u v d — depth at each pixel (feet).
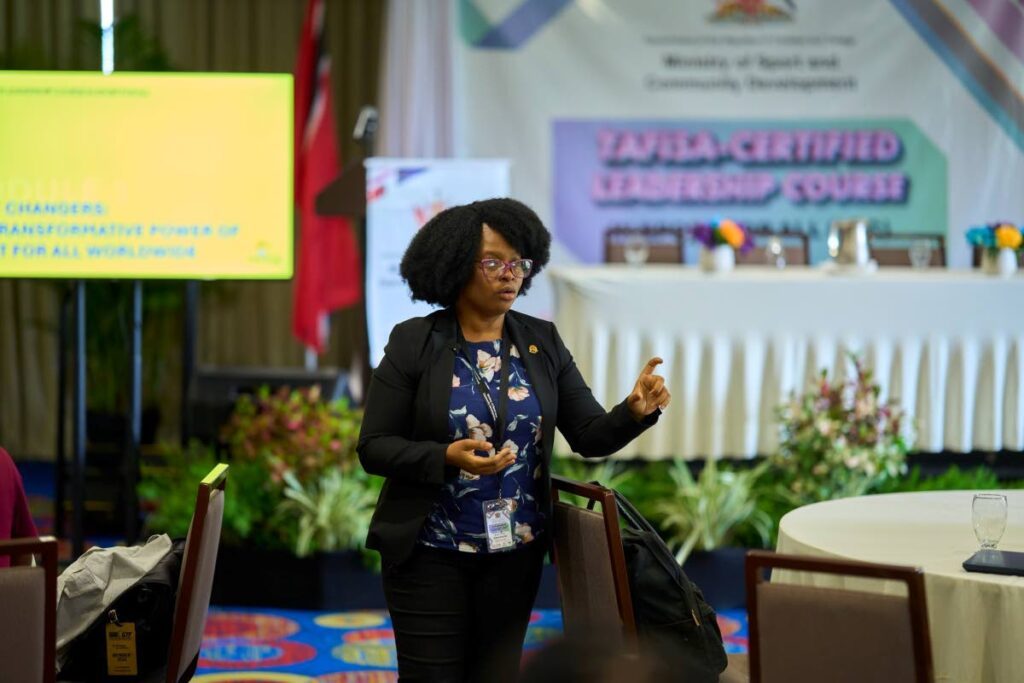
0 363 39.91
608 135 36.37
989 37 35.88
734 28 36.17
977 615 10.80
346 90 39.93
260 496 21.84
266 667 18.06
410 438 12.03
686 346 24.99
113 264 22.11
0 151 21.84
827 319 25.04
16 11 39.11
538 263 12.25
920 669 9.41
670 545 21.43
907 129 36.24
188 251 22.26
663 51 36.24
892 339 25.18
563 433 12.63
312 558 21.40
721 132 36.42
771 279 25.04
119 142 22.04
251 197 22.31
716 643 11.59
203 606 12.47
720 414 25.05
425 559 11.68
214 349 40.29
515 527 11.82
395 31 35.73
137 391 22.76
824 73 36.27
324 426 22.38
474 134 36.24
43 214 21.97
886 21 36.11
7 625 10.16
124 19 35.06
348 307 39.91
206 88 22.18
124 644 12.32
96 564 12.50
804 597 9.84
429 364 11.89
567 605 12.77
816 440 21.91
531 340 12.28
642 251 27.55
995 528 11.55
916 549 12.19
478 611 11.89
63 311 27.30
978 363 25.38
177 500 21.94
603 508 11.57
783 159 36.45
